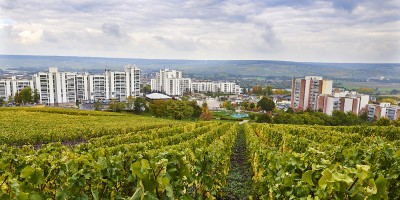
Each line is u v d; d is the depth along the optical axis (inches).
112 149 288.4
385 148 165.0
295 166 153.5
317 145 330.3
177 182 139.4
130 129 1002.1
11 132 805.9
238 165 465.1
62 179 147.6
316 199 109.0
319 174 121.1
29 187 133.7
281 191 169.6
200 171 210.7
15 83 4340.6
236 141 825.5
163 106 2374.5
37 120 1310.3
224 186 307.7
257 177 282.8
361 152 190.1
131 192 151.2
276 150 257.6
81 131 879.7
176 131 781.3
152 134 641.0
